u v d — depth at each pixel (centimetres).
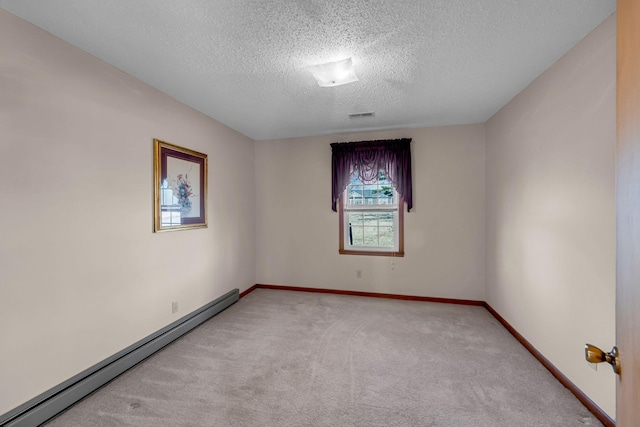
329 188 420
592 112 175
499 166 312
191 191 300
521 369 219
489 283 347
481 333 282
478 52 199
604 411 165
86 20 163
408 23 168
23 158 162
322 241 423
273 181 441
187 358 237
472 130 365
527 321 252
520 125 264
